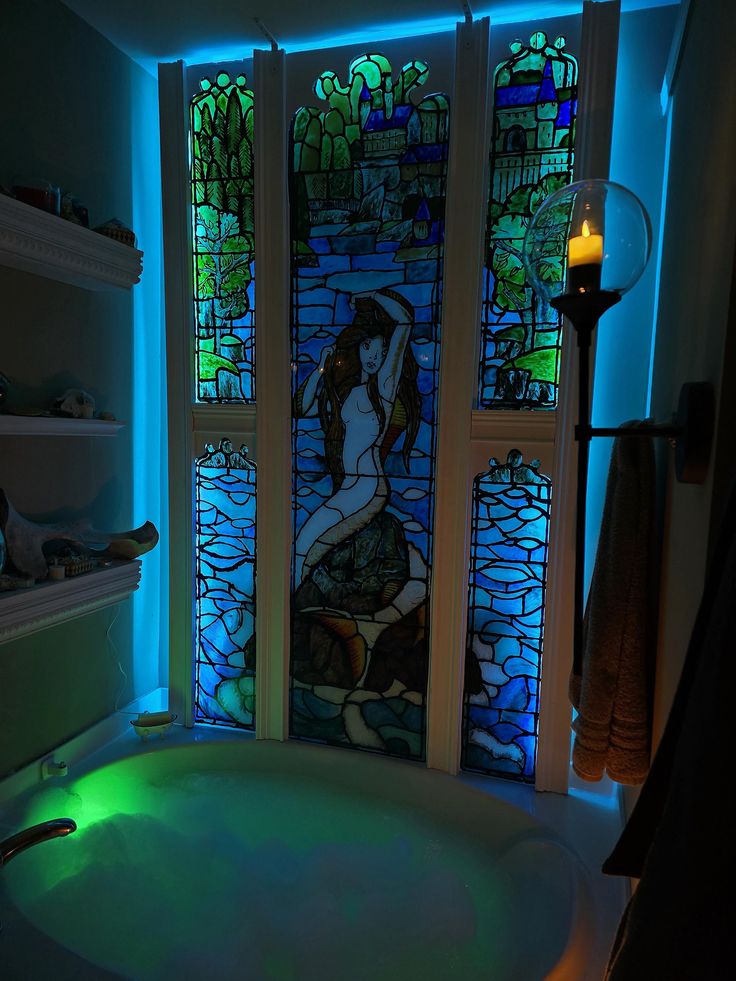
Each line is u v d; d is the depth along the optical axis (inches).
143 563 93.4
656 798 28.5
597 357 74.7
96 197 78.7
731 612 20.0
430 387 77.9
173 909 64.4
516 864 69.4
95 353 80.0
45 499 73.0
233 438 85.4
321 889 67.8
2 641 61.6
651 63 70.8
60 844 69.6
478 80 71.4
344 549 83.6
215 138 82.3
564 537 74.2
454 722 80.5
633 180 72.2
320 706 87.1
